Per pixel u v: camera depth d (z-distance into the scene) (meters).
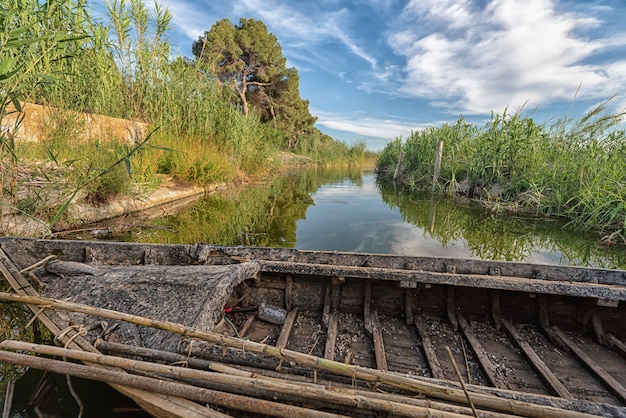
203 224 5.98
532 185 7.52
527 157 8.20
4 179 3.97
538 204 7.20
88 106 7.51
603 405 1.30
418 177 13.27
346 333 2.43
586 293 2.22
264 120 28.50
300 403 1.40
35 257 2.82
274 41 26.22
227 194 9.34
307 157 26.42
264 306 2.60
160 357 1.60
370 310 2.66
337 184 14.02
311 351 2.22
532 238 5.55
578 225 6.31
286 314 2.60
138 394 1.40
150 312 1.96
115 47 8.24
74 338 1.77
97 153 5.84
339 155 29.81
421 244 5.04
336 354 2.20
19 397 1.72
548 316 2.51
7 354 1.55
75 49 6.53
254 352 1.53
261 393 1.40
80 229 4.92
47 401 1.70
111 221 5.64
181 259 2.87
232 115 11.09
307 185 13.10
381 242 5.05
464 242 5.27
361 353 2.21
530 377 1.99
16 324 2.34
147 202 6.77
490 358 2.16
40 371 1.88
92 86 7.45
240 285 2.79
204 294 2.04
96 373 1.45
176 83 9.38
